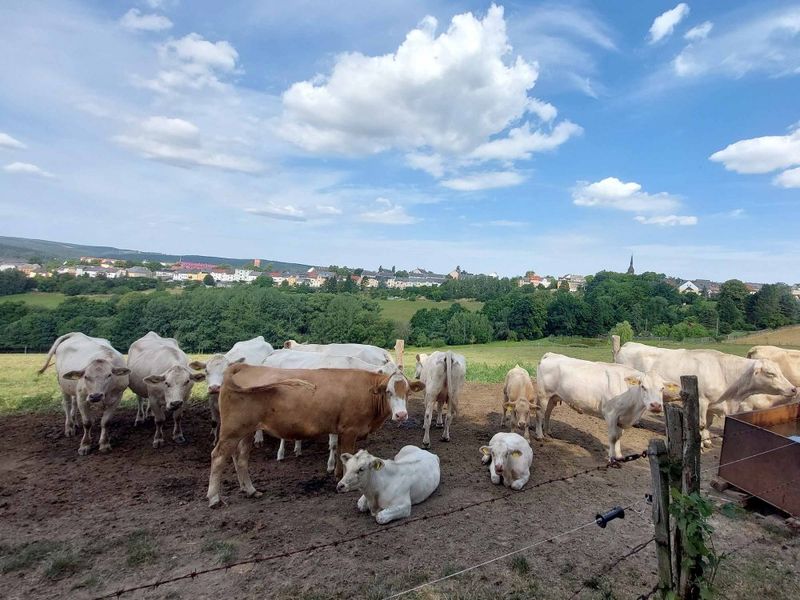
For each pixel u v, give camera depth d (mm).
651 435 10102
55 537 5301
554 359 9492
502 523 5754
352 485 5504
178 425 9070
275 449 8648
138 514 5902
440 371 8820
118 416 10953
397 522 5738
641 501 6488
